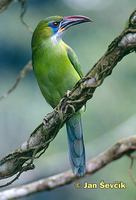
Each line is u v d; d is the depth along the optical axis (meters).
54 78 7.24
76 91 5.34
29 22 15.05
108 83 12.99
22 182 9.87
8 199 6.96
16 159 5.68
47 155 11.29
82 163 7.06
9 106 14.30
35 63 7.42
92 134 12.35
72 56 7.56
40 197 13.41
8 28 14.98
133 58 13.25
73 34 14.60
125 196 10.87
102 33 14.98
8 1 7.41
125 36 4.82
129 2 15.40
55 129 5.60
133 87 13.05
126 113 12.72
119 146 6.76
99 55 14.38
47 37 7.34
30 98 14.60
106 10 15.38
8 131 14.02
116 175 11.09
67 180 6.97
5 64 15.16
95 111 12.64
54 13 15.42
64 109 5.48
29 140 5.70
